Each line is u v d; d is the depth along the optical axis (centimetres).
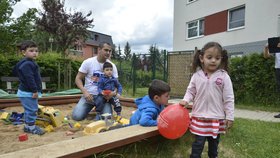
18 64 392
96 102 477
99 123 336
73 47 2369
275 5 1230
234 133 408
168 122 276
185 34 1848
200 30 1741
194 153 283
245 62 892
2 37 840
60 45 2156
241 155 333
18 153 205
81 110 481
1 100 575
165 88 318
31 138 351
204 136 279
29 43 392
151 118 307
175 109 282
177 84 1134
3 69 1023
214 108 280
